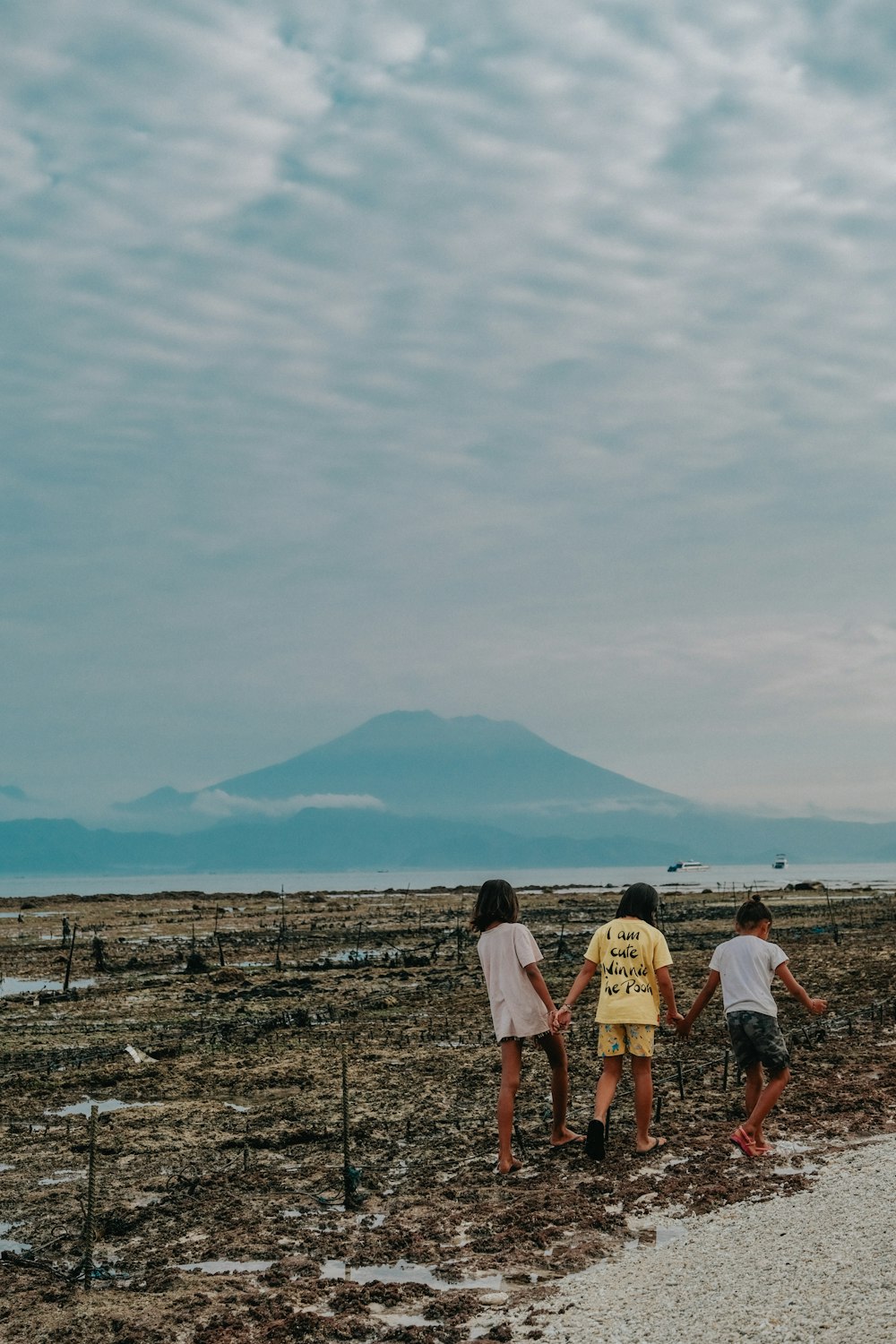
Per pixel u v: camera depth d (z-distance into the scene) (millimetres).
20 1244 9734
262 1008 24250
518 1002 10984
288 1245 9312
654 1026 11109
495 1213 9695
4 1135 13258
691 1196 9781
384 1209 10094
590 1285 7969
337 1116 13383
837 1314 6828
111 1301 8281
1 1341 7699
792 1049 15617
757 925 11328
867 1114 12133
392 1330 7586
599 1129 10508
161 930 49906
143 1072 16781
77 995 27219
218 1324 7746
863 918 43812
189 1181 11062
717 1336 6785
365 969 32250
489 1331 7340
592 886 106250
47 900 75312
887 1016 17922
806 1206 9023
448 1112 13430
